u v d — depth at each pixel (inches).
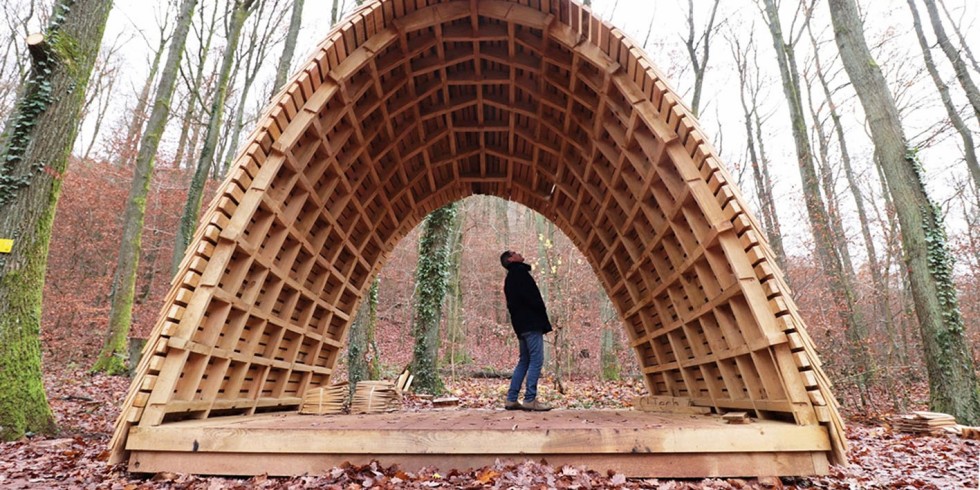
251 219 168.6
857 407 408.8
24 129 237.5
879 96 359.9
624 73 170.6
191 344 143.6
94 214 756.0
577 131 229.3
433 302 438.3
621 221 230.1
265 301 187.6
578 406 390.3
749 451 127.2
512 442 130.2
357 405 254.5
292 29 486.0
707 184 149.6
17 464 156.9
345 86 182.5
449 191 296.2
